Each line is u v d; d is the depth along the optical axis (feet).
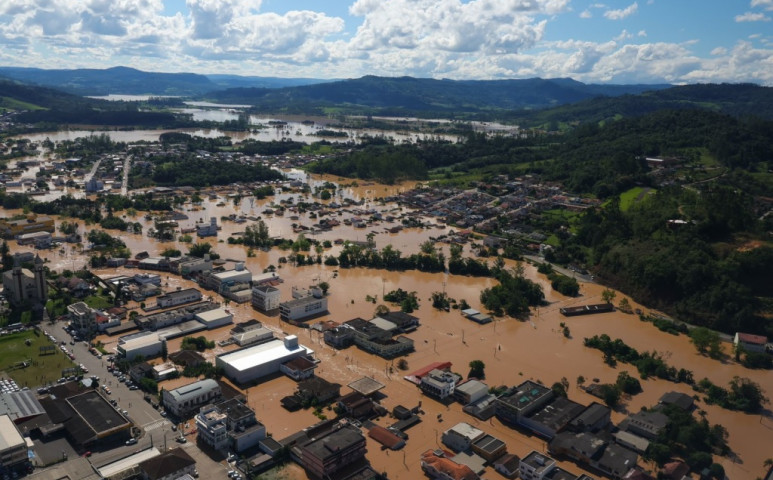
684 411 621.72
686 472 526.16
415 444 574.15
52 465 518.37
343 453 524.11
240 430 559.38
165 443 559.79
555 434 586.86
